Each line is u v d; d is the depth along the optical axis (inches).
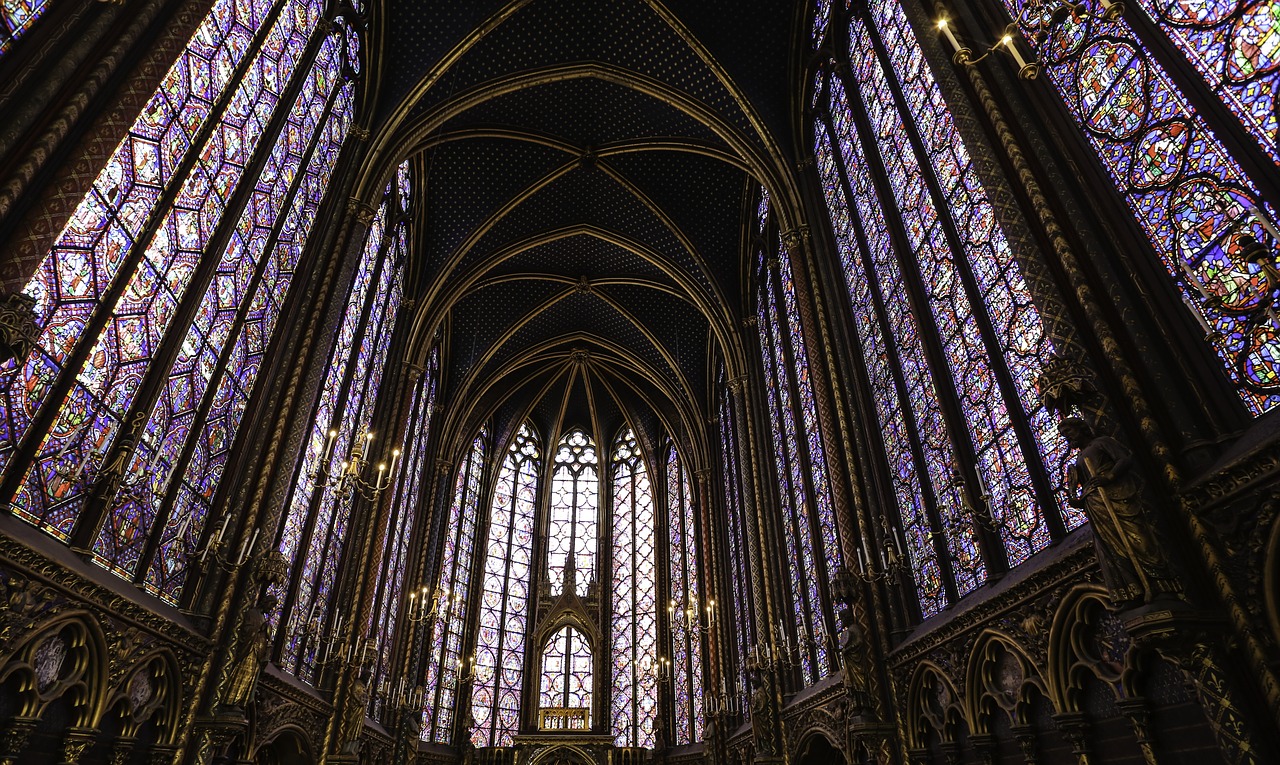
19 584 215.9
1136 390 207.8
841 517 450.3
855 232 492.4
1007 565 307.0
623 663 997.8
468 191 760.3
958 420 350.0
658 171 768.3
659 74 643.5
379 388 676.7
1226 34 205.8
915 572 398.0
